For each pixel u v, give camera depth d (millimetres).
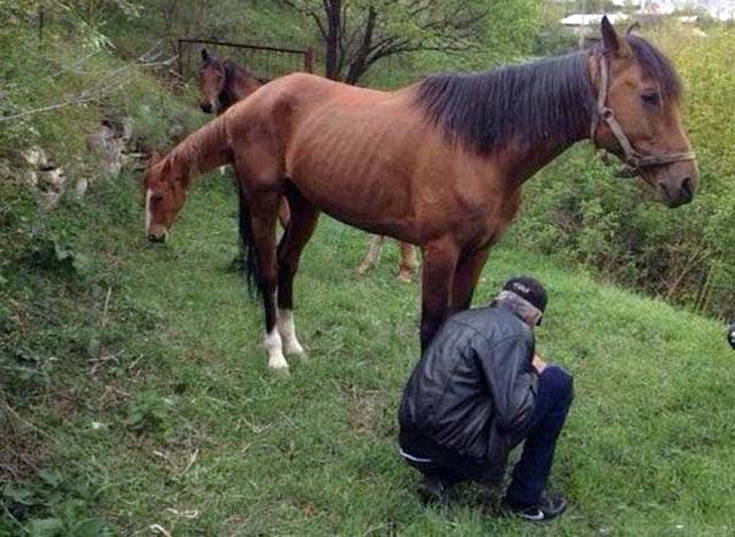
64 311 5082
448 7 12477
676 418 4719
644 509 3734
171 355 4781
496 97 3748
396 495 3635
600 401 4895
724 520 3656
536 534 3467
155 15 13914
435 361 3404
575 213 12578
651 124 3588
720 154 12336
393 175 4000
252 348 5086
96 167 7586
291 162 4457
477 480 3498
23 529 3023
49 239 5453
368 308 6215
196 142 4871
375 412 4488
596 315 6973
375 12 12523
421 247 4004
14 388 4062
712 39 15234
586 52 3740
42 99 5211
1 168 5000
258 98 4621
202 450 3957
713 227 11266
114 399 4266
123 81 6738
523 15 12742
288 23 17062
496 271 9000
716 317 11227
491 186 3793
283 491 3646
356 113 4195
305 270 7090
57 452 3656
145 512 3400
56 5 5102
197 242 7562
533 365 3498
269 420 4297
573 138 3805
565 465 4020
